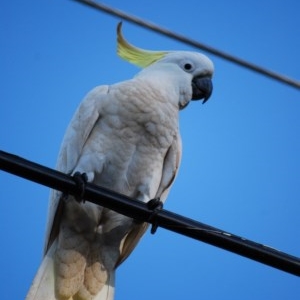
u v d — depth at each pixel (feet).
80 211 39.47
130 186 41.16
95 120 40.45
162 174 42.16
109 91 41.42
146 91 41.60
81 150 40.14
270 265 30.14
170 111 42.09
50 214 39.47
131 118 40.86
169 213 32.04
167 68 44.57
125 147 40.75
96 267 40.27
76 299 39.91
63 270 39.68
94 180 40.73
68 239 40.06
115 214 40.01
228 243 30.40
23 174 29.86
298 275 30.09
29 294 38.73
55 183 31.01
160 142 41.39
